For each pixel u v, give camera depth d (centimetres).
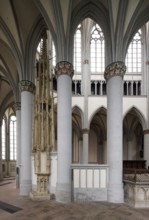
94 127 3375
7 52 1700
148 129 2459
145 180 997
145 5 1223
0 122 2514
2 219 779
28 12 1357
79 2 1274
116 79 1180
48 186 1202
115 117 1154
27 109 1416
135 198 983
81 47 2586
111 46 1236
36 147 1188
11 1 1259
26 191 1305
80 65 2600
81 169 1148
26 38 1449
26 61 1453
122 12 1158
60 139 1139
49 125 1229
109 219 778
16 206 979
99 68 2622
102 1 1281
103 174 1148
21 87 1442
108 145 1163
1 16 1341
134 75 2617
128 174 1132
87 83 2527
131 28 1216
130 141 3078
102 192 1133
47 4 1172
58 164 1121
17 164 1697
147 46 2545
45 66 1262
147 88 2517
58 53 1211
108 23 1273
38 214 841
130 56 2647
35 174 1233
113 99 1172
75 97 2500
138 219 781
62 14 1174
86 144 2458
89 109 2503
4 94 2459
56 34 1218
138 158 3131
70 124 1164
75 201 1105
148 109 2473
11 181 2234
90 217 801
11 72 1828
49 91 1243
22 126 1402
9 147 2975
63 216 813
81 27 2602
